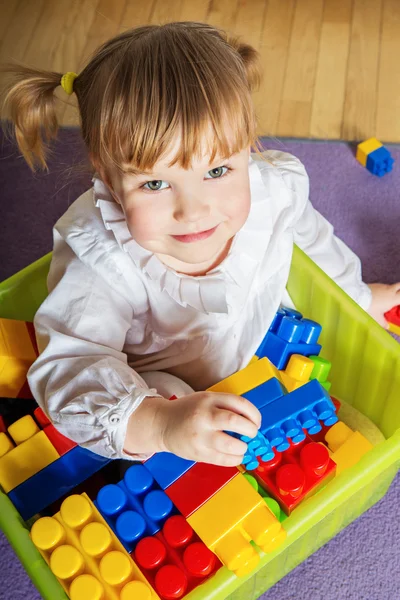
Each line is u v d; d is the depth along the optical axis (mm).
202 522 761
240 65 719
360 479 797
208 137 663
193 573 753
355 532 1034
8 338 935
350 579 998
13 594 1008
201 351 943
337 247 1115
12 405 988
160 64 670
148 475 806
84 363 805
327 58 1620
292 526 774
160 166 673
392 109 1524
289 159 1021
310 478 818
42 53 1690
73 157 1453
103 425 751
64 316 843
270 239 940
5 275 1353
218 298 844
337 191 1400
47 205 1431
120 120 668
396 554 1014
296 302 1046
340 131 1491
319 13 1702
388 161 1396
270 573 907
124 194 720
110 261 854
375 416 1003
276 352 949
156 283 864
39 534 761
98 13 1724
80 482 853
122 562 740
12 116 822
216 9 1727
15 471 845
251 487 775
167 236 744
